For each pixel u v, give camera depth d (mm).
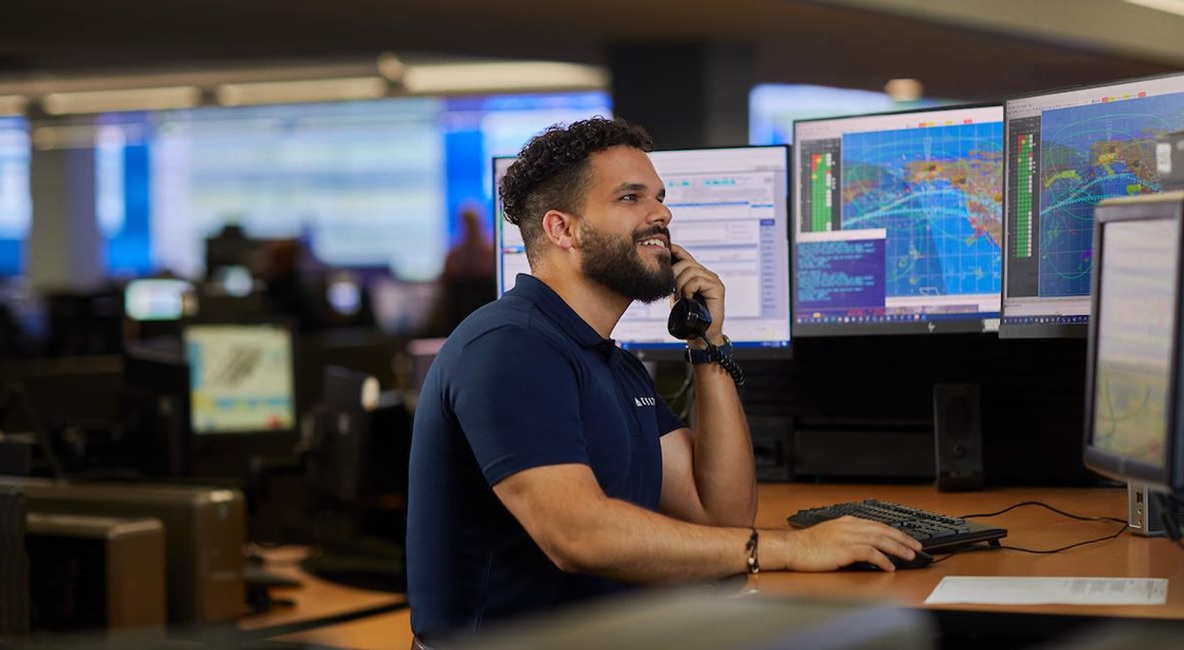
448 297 7469
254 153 15609
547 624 605
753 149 2742
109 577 2984
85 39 8852
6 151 16062
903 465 2818
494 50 8594
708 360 2369
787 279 2750
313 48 9117
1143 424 1713
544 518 1894
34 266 15742
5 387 4430
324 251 15414
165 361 4004
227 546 3189
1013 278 2496
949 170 2639
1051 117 2443
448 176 14891
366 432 3822
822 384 2885
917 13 7047
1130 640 683
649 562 1896
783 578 1943
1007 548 2125
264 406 4590
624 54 8133
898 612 641
